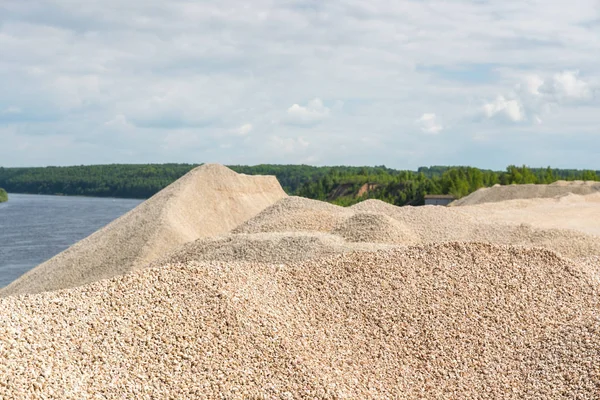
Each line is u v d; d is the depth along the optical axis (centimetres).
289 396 714
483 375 832
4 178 19462
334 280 1055
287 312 922
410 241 1620
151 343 768
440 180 7762
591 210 3188
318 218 1938
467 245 1197
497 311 984
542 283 1083
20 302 818
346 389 756
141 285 899
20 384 642
